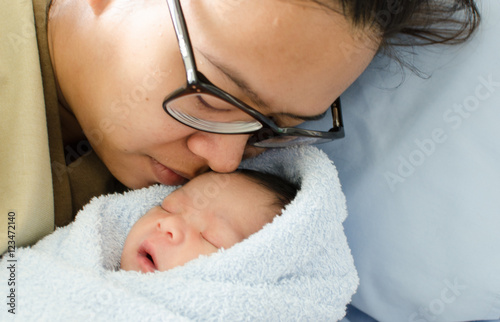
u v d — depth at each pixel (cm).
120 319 58
